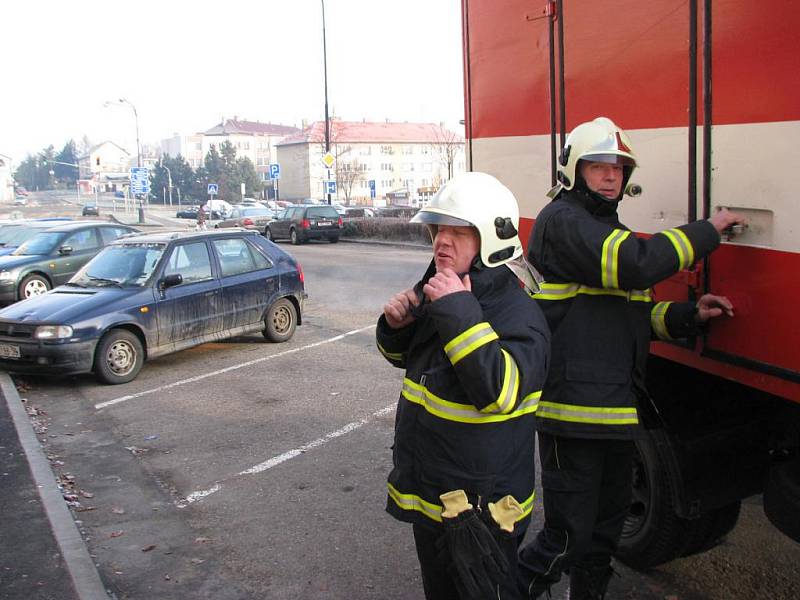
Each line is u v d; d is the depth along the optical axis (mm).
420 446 2277
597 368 2771
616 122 3143
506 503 2193
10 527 4262
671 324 2805
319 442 5816
